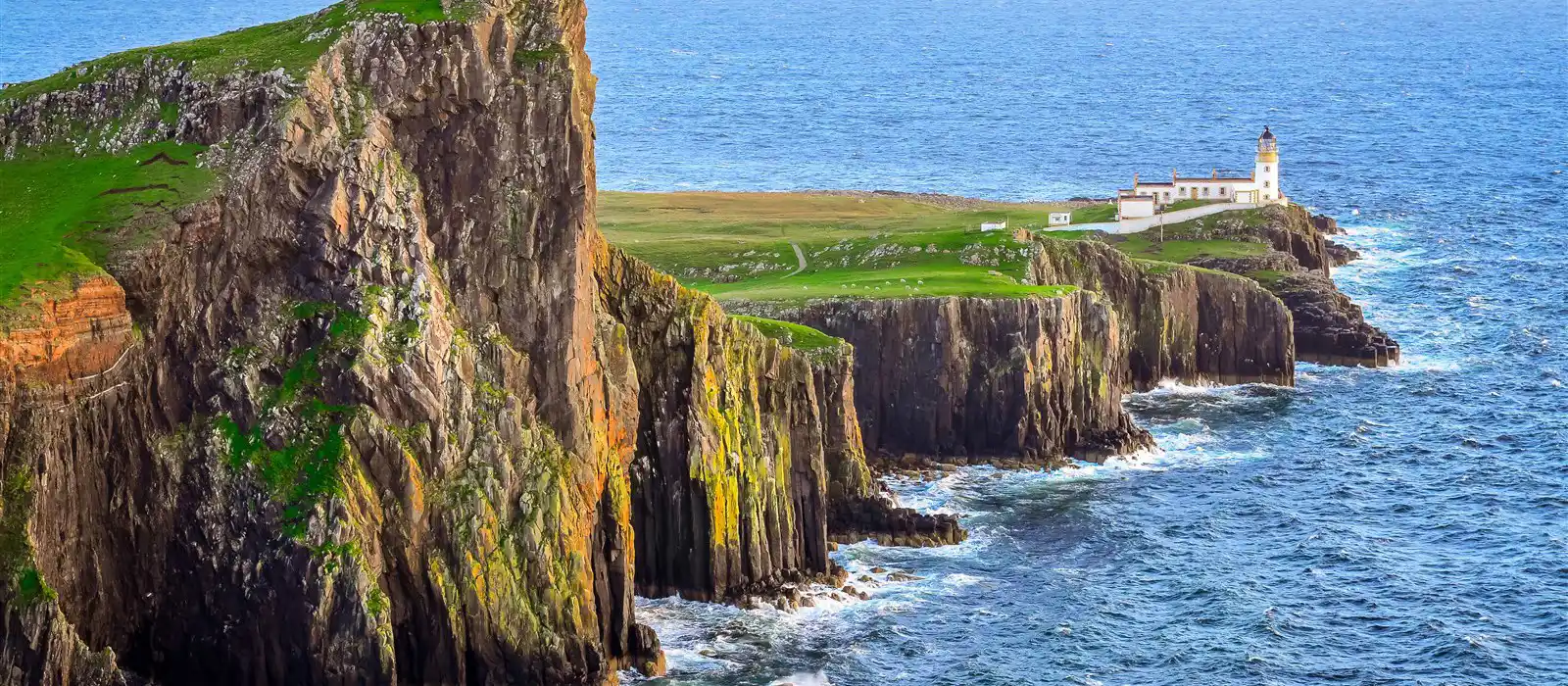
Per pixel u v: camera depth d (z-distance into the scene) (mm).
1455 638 125375
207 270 109250
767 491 131875
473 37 115562
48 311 100688
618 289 127625
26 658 96688
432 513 108250
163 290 107625
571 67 117938
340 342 108812
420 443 108375
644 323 128125
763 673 118312
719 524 127562
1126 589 134500
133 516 105750
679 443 127250
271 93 113188
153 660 106812
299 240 110750
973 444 165875
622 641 118438
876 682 117875
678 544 128375
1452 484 159000
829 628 125812
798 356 137125
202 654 106250
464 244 115250
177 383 108062
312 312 109875
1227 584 135000
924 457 165625
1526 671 120875
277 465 106125
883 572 136375
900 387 166250
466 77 115500
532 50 118375
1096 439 167875
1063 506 153000
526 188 116188
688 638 122688
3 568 96938
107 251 107062
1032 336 165375
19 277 102188
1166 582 135875
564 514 112375
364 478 106812
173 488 106188
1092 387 170500
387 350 108875
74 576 102250
